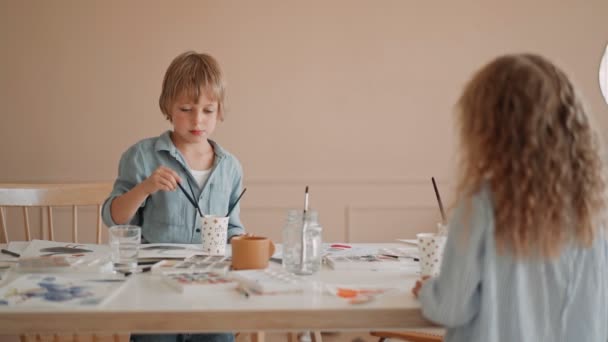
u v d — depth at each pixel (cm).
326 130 368
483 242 102
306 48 365
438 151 371
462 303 101
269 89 366
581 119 104
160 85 362
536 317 104
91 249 162
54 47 358
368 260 148
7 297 108
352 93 368
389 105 369
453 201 107
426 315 104
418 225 372
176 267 135
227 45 363
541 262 103
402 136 370
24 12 356
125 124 362
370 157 370
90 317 101
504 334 102
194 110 182
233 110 365
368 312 104
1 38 356
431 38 367
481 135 103
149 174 184
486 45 367
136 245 135
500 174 101
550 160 100
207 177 189
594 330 106
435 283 105
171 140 190
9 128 359
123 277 127
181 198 184
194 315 102
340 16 365
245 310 102
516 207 99
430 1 366
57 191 208
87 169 362
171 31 361
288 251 135
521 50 368
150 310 102
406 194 371
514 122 101
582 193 103
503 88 103
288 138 367
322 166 369
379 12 366
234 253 137
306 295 113
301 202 369
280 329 103
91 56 359
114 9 359
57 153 361
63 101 360
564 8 367
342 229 370
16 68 357
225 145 366
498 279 102
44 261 136
